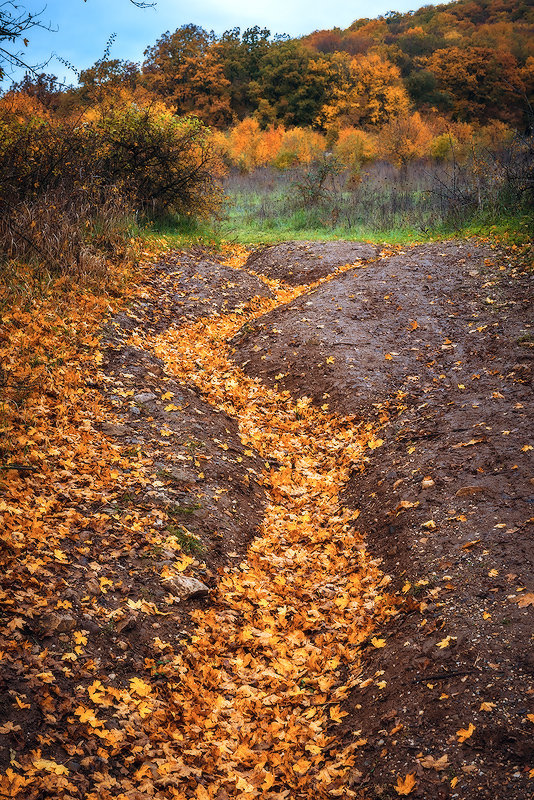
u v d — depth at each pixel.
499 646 3.41
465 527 4.46
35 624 3.63
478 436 5.50
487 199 12.83
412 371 7.36
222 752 3.26
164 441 5.91
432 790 2.81
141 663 3.68
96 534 4.48
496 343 7.36
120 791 2.95
